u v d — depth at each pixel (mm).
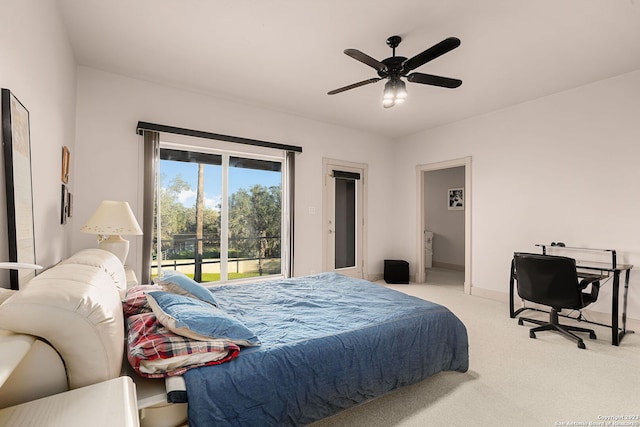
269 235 4535
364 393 1645
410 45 2693
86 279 1140
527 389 2025
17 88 1391
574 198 3535
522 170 4008
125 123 3363
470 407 1837
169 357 1252
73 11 2271
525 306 3889
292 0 2156
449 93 3723
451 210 7148
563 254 3625
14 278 1262
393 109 4324
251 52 2857
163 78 3400
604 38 2557
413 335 1874
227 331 1398
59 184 2297
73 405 807
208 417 1173
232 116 4051
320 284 2805
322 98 3961
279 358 1413
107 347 999
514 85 3482
